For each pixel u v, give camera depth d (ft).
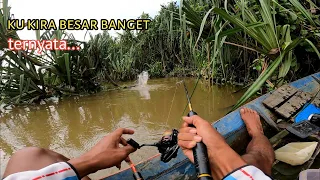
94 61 19.47
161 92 15.23
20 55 15.08
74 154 7.55
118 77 24.63
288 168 4.51
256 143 4.09
